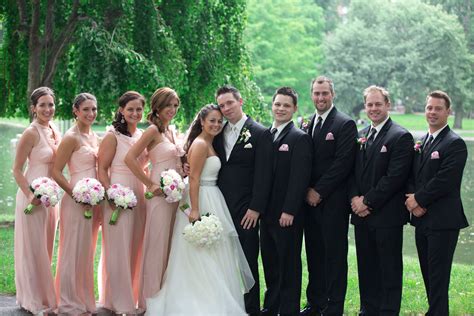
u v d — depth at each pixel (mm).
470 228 12969
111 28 11289
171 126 6719
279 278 6473
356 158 6324
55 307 6371
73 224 6277
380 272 6332
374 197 6055
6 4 11727
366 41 45781
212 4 12398
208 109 6309
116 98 10711
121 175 6359
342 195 6332
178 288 6262
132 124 6480
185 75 11750
